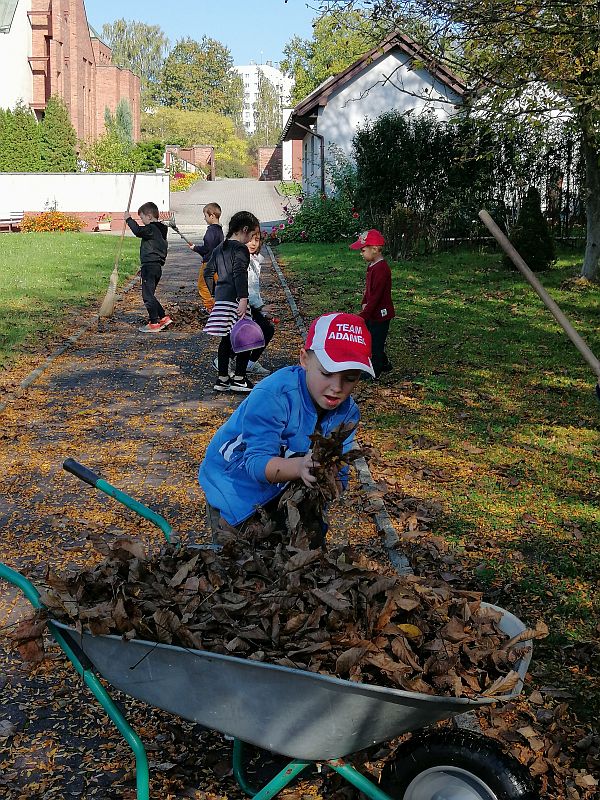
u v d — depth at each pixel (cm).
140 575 329
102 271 2241
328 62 6244
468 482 722
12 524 639
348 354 350
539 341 1344
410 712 286
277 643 296
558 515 648
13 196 4012
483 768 294
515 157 2577
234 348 996
